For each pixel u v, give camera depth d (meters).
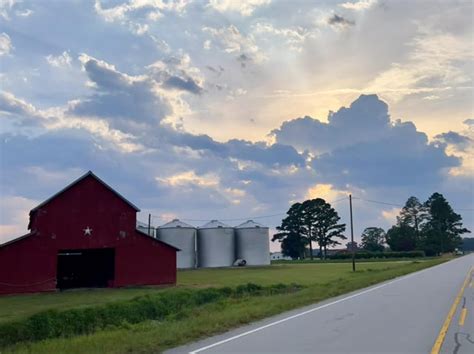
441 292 25.83
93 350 10.78
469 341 11.84
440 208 171.62
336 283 33.94
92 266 46.59
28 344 14.28
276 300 21.81
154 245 42.31
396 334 12.88
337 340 12.07
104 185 41.44
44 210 39.12
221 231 79.00
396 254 131.00
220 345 11.60
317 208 151.12
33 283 37.69
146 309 23.86
